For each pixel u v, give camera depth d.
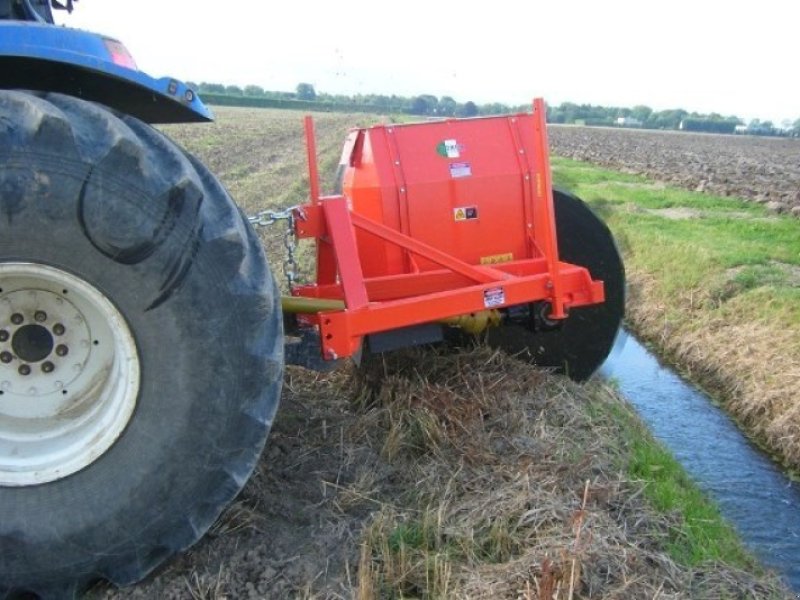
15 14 3.37
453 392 4.27
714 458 5.48
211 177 2.65
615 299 5.02
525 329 4.88
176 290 2.43
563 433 4.27
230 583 2.76
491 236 4.50
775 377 6.20
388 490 3.49
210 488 2.59
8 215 2.32
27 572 2.53
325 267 4.43
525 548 3.01
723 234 11.89
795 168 31.19
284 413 4.17
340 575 2.86
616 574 2.86
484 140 4.51
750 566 3.73
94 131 2.39
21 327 2.58
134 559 2.61
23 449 2.57
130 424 2.51
